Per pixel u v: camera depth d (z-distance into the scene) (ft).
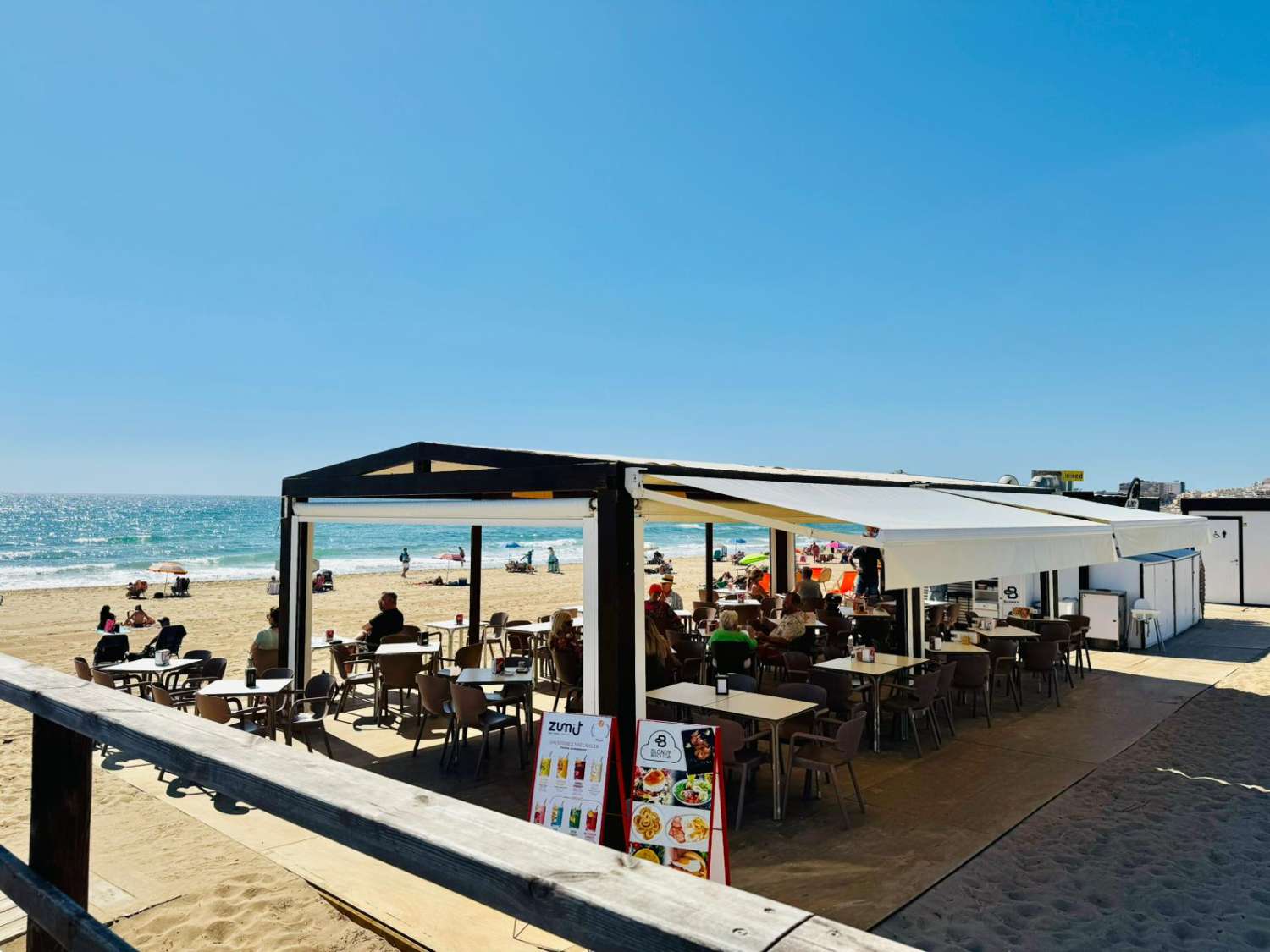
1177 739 25.98
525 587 90.68
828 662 26.89
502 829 3.58
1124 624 43.19
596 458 20.94
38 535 200.64
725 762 18.80
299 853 16.74
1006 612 45.73
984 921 14.37
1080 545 24.16
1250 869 16.42
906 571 16.39
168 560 138.00
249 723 23.04
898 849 17.35
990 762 23.61
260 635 30.19
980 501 30.48
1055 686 31.07
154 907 14.38
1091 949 13.48
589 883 3.03
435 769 22.90
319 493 27.55
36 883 5.74
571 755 14.38
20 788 20.89
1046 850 17.31
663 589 43.52
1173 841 17.80
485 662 40.88
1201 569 54.08
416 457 24.14
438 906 14.42
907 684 27.61
